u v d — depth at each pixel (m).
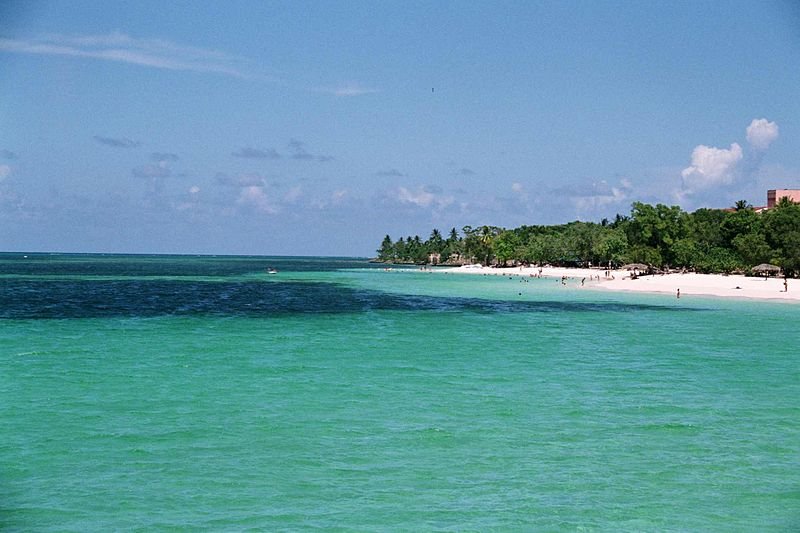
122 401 31.66
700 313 83.31
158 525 18.30
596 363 43.56
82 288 129.25
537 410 30.42
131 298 103.62
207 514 18.98
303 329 63.12
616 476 22.09
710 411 30.53
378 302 100.69
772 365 43.16
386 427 27.41
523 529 18.22
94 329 62.09
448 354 47.06
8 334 57.84
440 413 29.72
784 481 21.80
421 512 19.22
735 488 21.20
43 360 43.44
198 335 57.81
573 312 84.50
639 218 179.75
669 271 184.12
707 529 18.39
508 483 21.44
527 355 46.84
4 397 32.38
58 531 17.92
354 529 18.14
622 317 77.81
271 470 22.38
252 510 19.27
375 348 50.00
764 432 27.22
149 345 51.06
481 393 33.91
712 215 190.00
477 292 126.88
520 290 132.38
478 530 18.14
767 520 18.98
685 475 22.23
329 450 24.45
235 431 26.73
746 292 116.69
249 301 100.56
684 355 47.38
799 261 138.12
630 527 18.44
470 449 24.67
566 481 21.62
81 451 24.14
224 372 39.34
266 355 46.12
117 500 19.89
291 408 30.48
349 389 34.66
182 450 24.33
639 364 43.25
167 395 33.00
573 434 26.69
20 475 21.78
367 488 20.92
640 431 27.19
